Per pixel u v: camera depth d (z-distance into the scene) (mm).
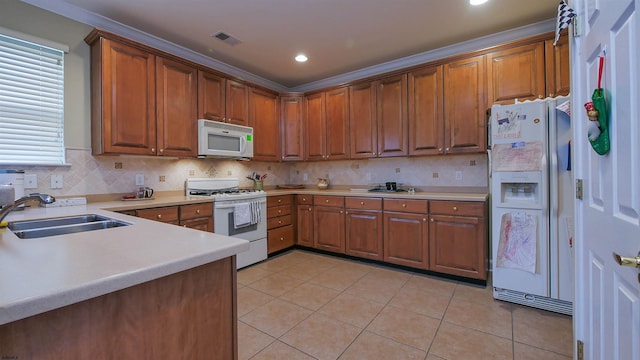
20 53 2182
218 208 2941
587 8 1107
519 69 2629
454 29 2770
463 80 2891
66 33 2361
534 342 1773
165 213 2518
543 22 2645
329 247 3598
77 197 2414
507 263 2287
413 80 3178
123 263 771
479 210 2637
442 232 2816
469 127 2861
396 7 2398
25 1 2170
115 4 2322
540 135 2133
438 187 3383
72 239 1055
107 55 2357
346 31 2785
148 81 2613
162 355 819
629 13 755
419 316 2111
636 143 735
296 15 2498
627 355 823
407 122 3219
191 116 2959
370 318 2092
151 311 795
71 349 655
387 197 3139
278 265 3283
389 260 3129
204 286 928
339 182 4164
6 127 2129
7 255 847
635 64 728
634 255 759
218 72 3229
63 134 2357
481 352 1687
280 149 4074
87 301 679
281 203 3717
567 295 2076
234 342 1018
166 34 2811
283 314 2160
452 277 2830
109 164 2629
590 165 1101
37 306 563
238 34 2822
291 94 4082
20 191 1997
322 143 3900
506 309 2201
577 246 1248
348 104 3672
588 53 1098
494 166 2312
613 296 918
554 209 2107
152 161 2969
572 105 1268
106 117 2348
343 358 1653
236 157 3416
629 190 779
